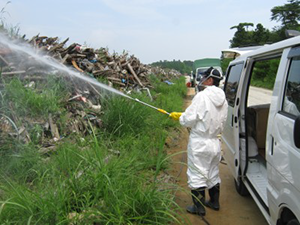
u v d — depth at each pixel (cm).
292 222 217
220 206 383
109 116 569
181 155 582
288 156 221
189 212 361
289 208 220
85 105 614
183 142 678
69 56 732
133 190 308
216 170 354
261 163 385
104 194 280
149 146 508
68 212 256
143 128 596
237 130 376
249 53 377
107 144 475
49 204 250
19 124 438
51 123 485
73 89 639
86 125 539
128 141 506
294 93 236
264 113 405
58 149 387
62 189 275
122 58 1152
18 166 360
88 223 254
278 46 281
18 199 257
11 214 255
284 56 264
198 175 336
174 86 1681
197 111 321
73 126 520
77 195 283
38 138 443
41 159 381
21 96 479
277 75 269
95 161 320
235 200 399
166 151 568
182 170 504
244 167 372
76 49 812
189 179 344
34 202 260
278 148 242
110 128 559
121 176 327
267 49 308
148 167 452
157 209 292
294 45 249
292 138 219
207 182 349
